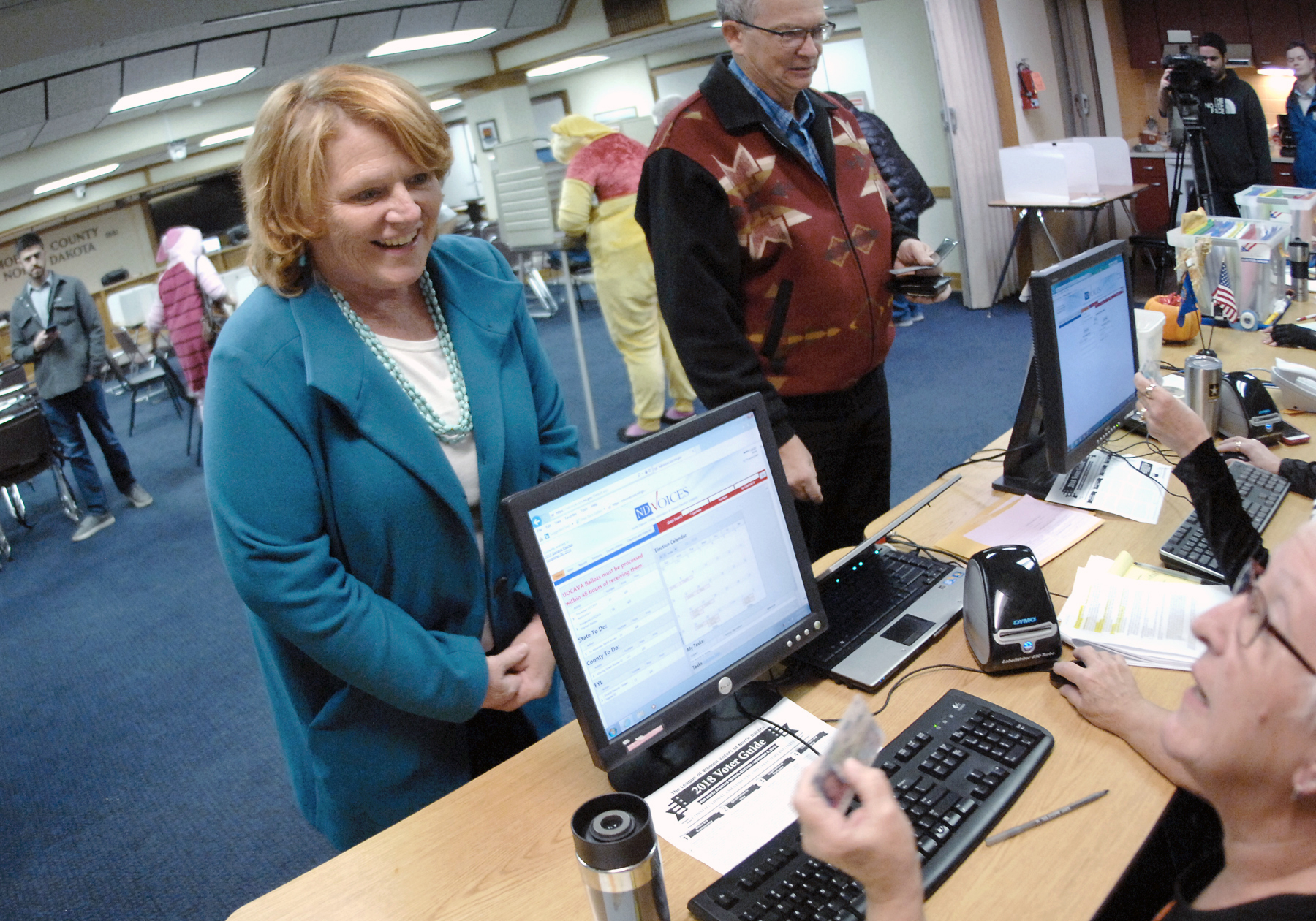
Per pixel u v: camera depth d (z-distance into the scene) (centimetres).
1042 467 199
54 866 258
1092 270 182
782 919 101
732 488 133
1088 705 126
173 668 362
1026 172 562
